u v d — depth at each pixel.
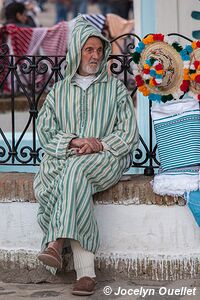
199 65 6.04
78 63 6.20
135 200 6.24
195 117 6.11
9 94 10.65
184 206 6.19
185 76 6.12
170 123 6.13
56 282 6.35
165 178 6.12
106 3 15.70
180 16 8.15
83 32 6.16
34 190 6.27
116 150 6.09
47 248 5.71
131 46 6.71
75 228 5.74
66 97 6.27
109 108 6.23
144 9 8.25
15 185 6.45
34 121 6.76
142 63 6.24
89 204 5.89
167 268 6.24
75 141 6.07
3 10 12.85
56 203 5.85
